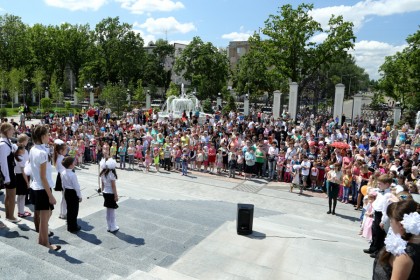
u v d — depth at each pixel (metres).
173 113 36.53
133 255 6.66
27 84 55.81
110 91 43.88
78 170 18.22
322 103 48.56
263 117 31.58
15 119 39.19
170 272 5.83
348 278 6.20
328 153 17.70
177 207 10.23
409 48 40.34
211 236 7.81
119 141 20.86
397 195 7.23
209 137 20.62
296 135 20.42
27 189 7.79
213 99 57.12
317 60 40.44
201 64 56.66
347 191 14.52
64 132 21.59
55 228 7.78
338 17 39.44
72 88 72.75
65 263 5.27
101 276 4.87
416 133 23.28
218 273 6.13
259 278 6.02
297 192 15.91
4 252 5.25
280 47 41.72
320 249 7.46
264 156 18.08
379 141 21.05
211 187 16.27
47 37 61.53
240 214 7.94
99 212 9.07
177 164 19.53
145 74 66.75
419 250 2.77
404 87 40.22
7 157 6.97
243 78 51.94
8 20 59.19
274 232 8.27
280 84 44.41
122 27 62.75
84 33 66.44
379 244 7.23
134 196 11.55
